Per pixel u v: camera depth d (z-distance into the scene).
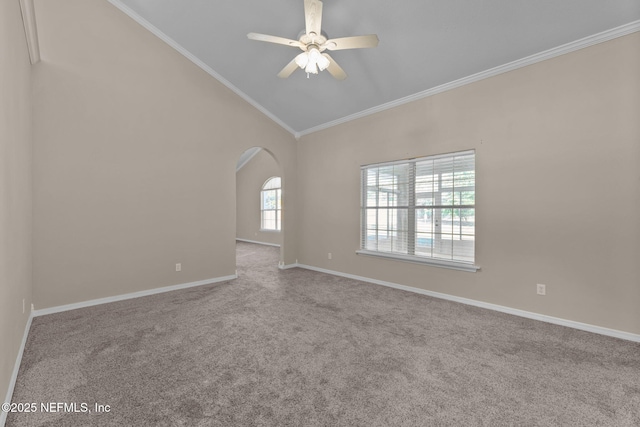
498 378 1.91
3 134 1.63
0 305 1.55
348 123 4.73
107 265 3.47
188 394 1.75
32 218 2.98
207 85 4.34
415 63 3.30
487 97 3.20
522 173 2.96
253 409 1.62
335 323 2.83
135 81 3.67
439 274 3.65
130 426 1.49
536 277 2.90
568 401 1.68
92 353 2.24
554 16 2.44
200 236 4.27
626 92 2.42
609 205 2.51
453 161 3.53
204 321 2.89
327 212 5.10
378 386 1.83
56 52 3.12
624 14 2.31
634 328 2.42
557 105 2.75
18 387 1.81
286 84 4.32
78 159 3.27
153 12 3.54
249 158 10.04
